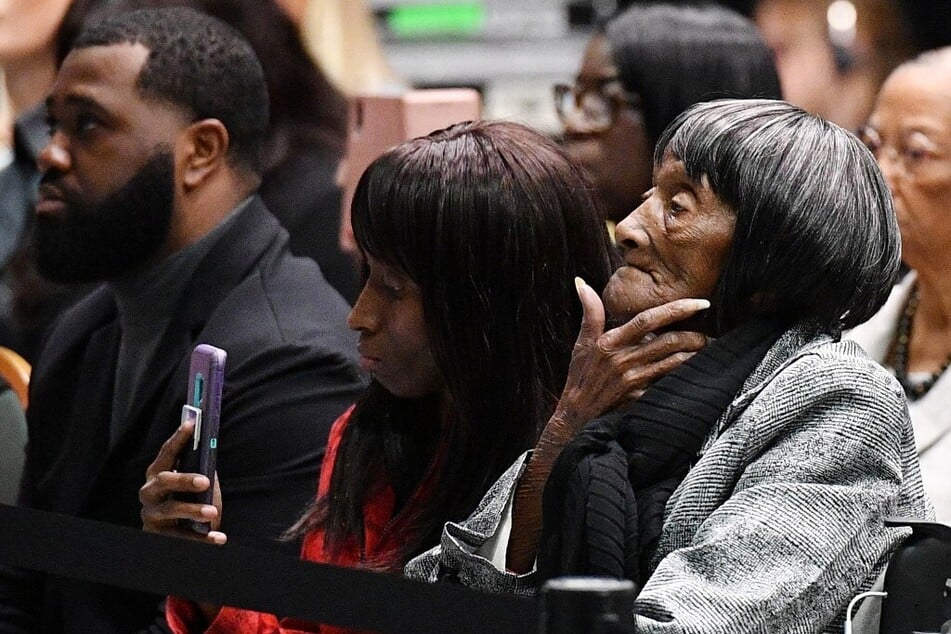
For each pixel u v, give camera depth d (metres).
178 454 7.71
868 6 13.68
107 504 9.45
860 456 5.73
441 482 7.25
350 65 12.80
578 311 7.25
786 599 5.52
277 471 8.94
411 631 5.73
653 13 10.59
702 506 5.83
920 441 9.42
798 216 5.93
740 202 6.00
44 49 14.78
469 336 7.10
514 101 14.35
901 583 5.79
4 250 13.08
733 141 6.05
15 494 10.45
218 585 6.36
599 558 5.78
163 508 7.58
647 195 6.45
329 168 11.91
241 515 8.90
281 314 9.31
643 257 6.23
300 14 12.59
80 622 9.15
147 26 9.73
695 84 10.40
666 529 5.85
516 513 6.60
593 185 7.39
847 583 5.70
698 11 10.62
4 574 9.73
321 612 6.01
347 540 7.53
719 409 5.96
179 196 9.59
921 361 9.74
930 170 9.52
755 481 5.78
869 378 5.85
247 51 9.86
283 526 8.80
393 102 10.65
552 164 7.23
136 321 9.64
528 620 5.48
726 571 5.57
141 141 9.55
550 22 14.30
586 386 6.34
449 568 6.65
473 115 10.81
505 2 14.41
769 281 6.00
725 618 5.43
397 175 7.12
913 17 13.67
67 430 9.92
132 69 9.55
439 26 14.50
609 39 10.59
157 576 6.55
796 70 13.65
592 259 7.27
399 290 7.21
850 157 6.09
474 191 7.05
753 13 13.66
